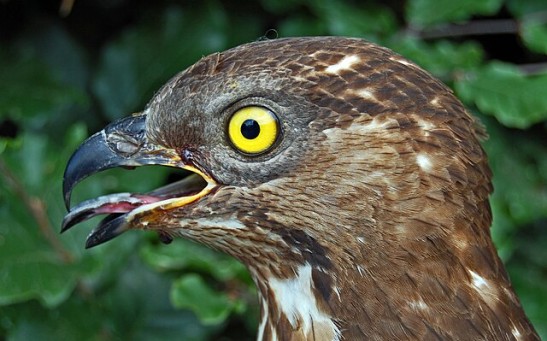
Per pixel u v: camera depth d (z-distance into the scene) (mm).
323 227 5883
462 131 5910
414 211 5785
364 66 5832
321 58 5852
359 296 5926
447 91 5969
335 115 5750
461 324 5898
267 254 6109
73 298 8875
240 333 10039
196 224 6191
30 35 9766
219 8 9602
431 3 9438
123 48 9609
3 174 8500
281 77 5789
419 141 5773
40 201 8555
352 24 9195
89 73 9969
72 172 6340
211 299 8453
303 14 9742
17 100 9289
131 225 6344
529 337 6250
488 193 6074
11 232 8414
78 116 9836
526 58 10430
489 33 10062
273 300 6234
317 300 6039
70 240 8539
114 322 9031
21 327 8727
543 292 9680
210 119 5941
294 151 5812
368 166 5754
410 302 5879
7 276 8227
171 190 6375
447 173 5801
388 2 10188
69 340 8781
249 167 5922
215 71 5953
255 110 5836
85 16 10031
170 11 9648
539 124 10070
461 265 5902
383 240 5824
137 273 9211
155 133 6160
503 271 6227
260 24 9930
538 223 10312
